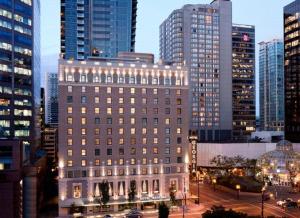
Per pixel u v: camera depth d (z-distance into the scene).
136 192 108.69
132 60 125.06
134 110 112.94
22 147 88.94
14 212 82.38
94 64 110.00
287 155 138.88
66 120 106.62
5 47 140.12
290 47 197.88
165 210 77.94
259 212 97.06
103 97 110.12
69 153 106.19
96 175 108.00
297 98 190.75
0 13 137.62
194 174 155.88
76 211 102.25
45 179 142.38
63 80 107.00
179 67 118.19
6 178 82.19
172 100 116.81
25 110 151.25
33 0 154.62
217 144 168.38
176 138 116.50
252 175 152.12
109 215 94.69
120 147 110.94
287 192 123.94
